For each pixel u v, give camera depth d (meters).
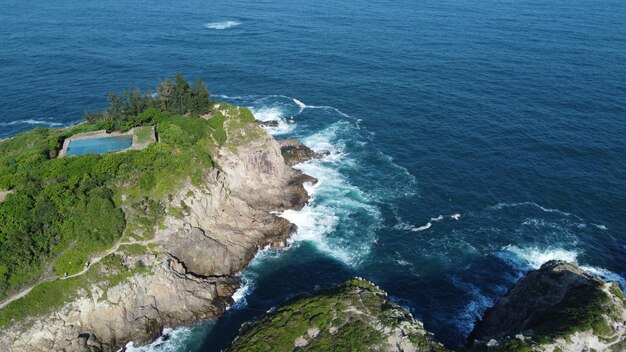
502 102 151.38
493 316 79.94
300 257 95.06
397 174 120.06
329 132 138.38
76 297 76.31
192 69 180.62
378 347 65.50
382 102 154.88
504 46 197.75
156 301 81.19
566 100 151.75
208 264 89.50
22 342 72.00
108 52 195.00
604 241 98.50
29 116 143.12
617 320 66.38
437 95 157.38
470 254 95.94
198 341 77.94
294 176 116.12
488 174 119.00
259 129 112.81
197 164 95.62
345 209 107.94
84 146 98.31
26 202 79.50
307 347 66.81
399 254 96.25
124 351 76.31
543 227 102.19
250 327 73.56
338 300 74.12
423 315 83.06
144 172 89.69
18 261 74.81
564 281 74.94
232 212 99.56
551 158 123.94
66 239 79.44
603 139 131.12
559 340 62.69
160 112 111.06
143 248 83.44
